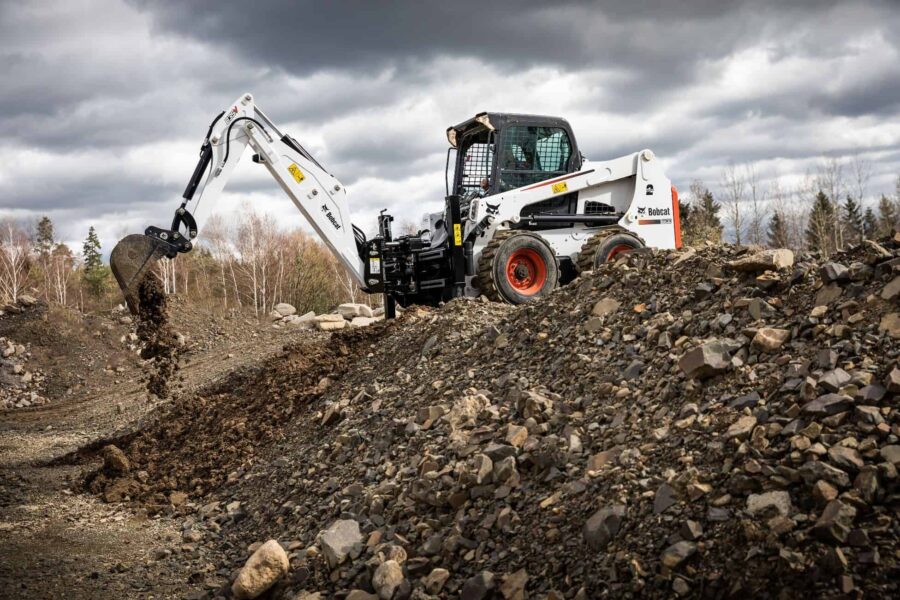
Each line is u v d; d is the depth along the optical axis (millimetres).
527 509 4180
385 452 5742
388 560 4176
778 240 44219
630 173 12109
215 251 46094
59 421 12516
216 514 6172
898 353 3877
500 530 4137
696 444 3969
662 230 12203
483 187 11734
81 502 6953
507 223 11188
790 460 3500
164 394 8445
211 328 17828
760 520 3275
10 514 6516
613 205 12219
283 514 5609
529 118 11586
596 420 4672
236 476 6742
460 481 4609
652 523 3561
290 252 45469
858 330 4195
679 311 5516
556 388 5383
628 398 4754
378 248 11125
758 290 5070
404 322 9188
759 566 3092
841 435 3529
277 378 8789
